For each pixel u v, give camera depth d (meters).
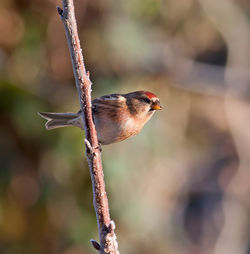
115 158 11.32
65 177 11.00
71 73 11.72
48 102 11.26
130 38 12.23
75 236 10.94
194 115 15.44
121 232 11.38
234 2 15.66
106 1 11.89
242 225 15.73
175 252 13.45
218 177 16.08
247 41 15.98
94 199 5.61
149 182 12.16
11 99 10.86
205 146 15.85
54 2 11.63
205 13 14.80
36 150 10.91
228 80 15.77
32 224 11.03
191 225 15.61
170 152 13.34
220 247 15.30
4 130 10.85
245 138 15.80
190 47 15.05
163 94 13.69
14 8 11.52
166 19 14.07
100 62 11.92
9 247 11.00
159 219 12.62
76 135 10.84
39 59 11.57
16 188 11.00
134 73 12.60
